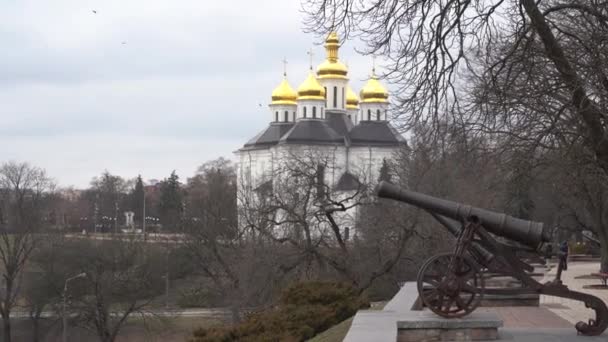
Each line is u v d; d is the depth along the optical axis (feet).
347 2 58.39
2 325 175.32
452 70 57.36
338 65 316.19
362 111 305.94
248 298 119.65
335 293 61.77
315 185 125.49
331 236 138.51
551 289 43.29
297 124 302.45
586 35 63.10
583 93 54.65
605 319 43.68
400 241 120.67
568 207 147.64
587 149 71.20
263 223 124.47
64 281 168.66
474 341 41.70
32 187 198.90
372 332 38.93
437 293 42.04
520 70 55.72
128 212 382.63
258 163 314.14
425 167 124.47
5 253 182.19
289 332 54.95
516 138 76.38
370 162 260.62
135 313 177.47
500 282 65.51
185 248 175.42
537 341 41.83
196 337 56.08
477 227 42.04
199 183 313.94
